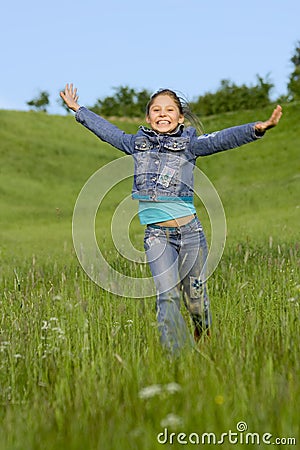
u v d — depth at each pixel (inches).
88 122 431.2
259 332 388.2
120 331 407.2
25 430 263.9
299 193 2007.9
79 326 399.9
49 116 3304.6
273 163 2576.3
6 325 435.2
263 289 481.1
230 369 314.2
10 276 780.6
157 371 321.1
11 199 2338.8
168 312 382.9
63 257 1012.5
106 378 324.5
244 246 888.3
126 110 4099.4
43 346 392.2
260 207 1894.7
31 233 1801.2
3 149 2792.8
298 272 546.3
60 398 299.7
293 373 308.7
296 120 3063.5
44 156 2802.7
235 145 391.2
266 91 4087.1
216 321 415.2
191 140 404.2
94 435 247.4
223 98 4111.7
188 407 263.7
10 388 329.4
